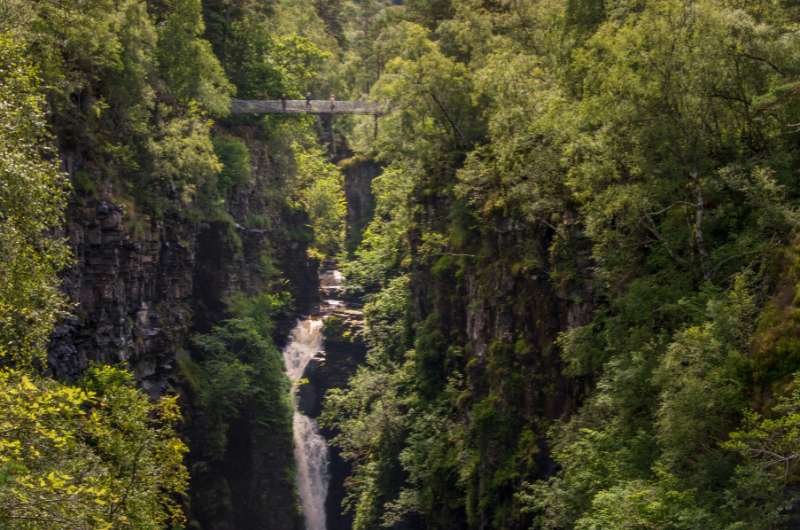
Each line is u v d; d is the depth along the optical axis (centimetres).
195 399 6700
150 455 3966
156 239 6269
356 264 9594
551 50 6041
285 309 9006
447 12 8544
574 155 4178
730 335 2977
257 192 9081
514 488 4825
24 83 3045
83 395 2691
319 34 13188
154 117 6681
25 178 2778
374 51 11994
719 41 3722
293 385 8719
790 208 3350
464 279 6384
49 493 2423
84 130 5341
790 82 3725
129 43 6066
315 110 9369
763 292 3131
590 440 3738
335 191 10681
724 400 2855
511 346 5238
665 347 3369
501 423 5122
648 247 3919
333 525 8206
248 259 8531
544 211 4841
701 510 2605
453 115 6931
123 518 3212
